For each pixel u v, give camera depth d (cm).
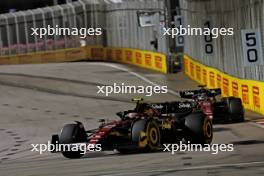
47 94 13088
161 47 16275
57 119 10031
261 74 8625
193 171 4022
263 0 8388
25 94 13212
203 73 12912
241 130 7162
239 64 9731
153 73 15950
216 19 11488
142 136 5128
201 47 13038
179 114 5756
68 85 14162
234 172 3862
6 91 13738
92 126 8844
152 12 15125
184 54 15438
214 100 7769
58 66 18538
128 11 18588
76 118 9988
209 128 5750
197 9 13325
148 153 5375
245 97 9456
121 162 4816
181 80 14300
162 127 5519
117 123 5244
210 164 4356
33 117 10431
